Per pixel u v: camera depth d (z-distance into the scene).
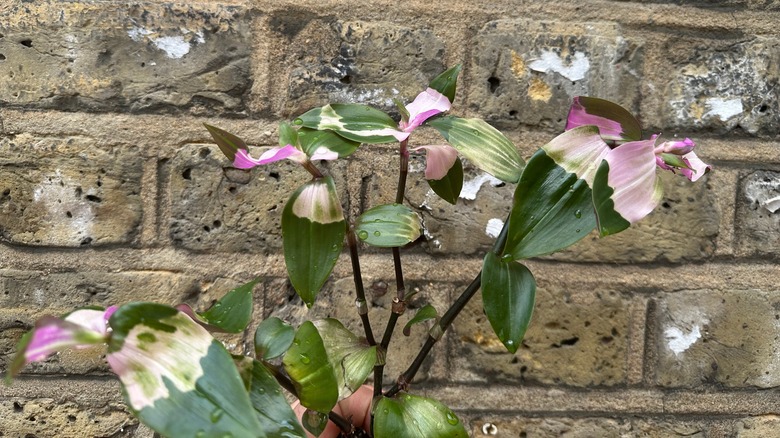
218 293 0.62
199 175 0.62
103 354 0.62
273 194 0.62
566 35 0.63
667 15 0.63
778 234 0.64
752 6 0.63
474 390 0.64
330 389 0.48
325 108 0.50
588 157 0.48
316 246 0.49
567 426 0.64
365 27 0.62
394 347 0.63
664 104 0.63
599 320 0.64
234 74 0.62
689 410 0.64
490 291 0.49
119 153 0.61
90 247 0.62
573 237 0.47
